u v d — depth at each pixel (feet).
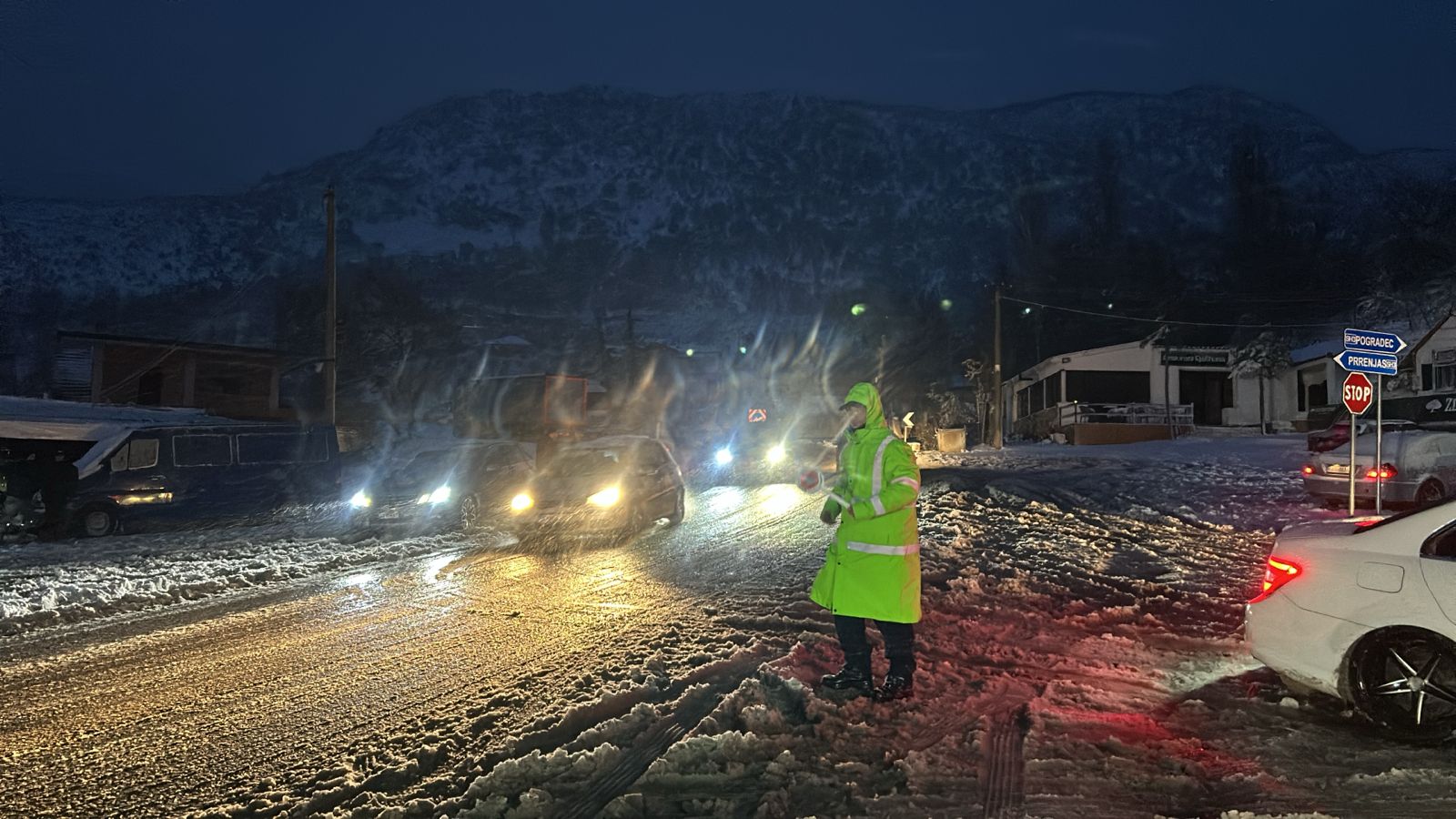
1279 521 44.98
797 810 12.82
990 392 165.07
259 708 18.52
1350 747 14.80
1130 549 36.65
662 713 16.99
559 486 44.27
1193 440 126.82
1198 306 247.91
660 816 12.75
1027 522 44.86
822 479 17.99
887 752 14.87
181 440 56.18
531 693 18.74
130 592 31.65
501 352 243.81
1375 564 15.64
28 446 66.54
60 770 15.53
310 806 13.62
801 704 17.21
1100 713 16.60
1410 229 230.27
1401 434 48.96
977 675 19.13
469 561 37.81
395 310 181.98
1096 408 144.77
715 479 85.51
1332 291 256.11
